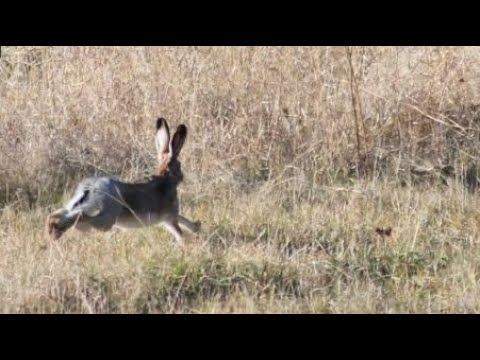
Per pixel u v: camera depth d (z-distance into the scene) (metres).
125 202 32.38
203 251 31.34
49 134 41.12
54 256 30.55
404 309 28.70
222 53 44.66
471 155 41.59
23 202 37.19
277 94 42.69
